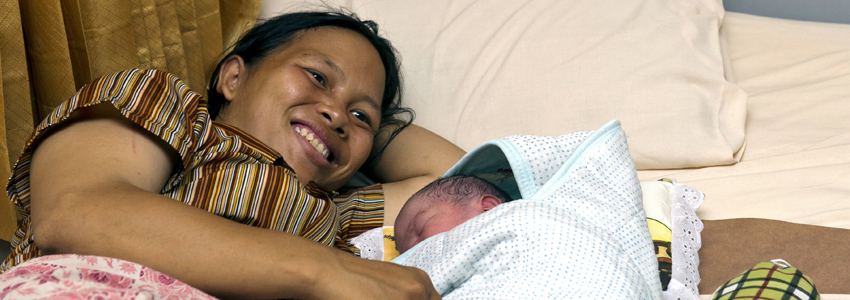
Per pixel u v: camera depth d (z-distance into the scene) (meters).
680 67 1.42
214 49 1.41
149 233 0.56
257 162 0.86
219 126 0.90
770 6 1.90
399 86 1.44
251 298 0.58
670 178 1.19
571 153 1.00
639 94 1.39
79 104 0.70
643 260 0.85
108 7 1.12
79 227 0.57
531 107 1.43
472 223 0.84
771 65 1.63
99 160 0.65
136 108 0.72
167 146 0.73
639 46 1.46
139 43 1.21
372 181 1.36
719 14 1.61
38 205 0.61
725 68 1.54
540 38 1.51
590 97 1.40
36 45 1.06
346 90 1.07
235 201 0.80
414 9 1.60
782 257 0.98
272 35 1.11
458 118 1.47
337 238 1.03
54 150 0.67
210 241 0.57
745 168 1.30
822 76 1.55
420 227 0.98
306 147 1.00
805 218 1.08
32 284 0.47
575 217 0.81
